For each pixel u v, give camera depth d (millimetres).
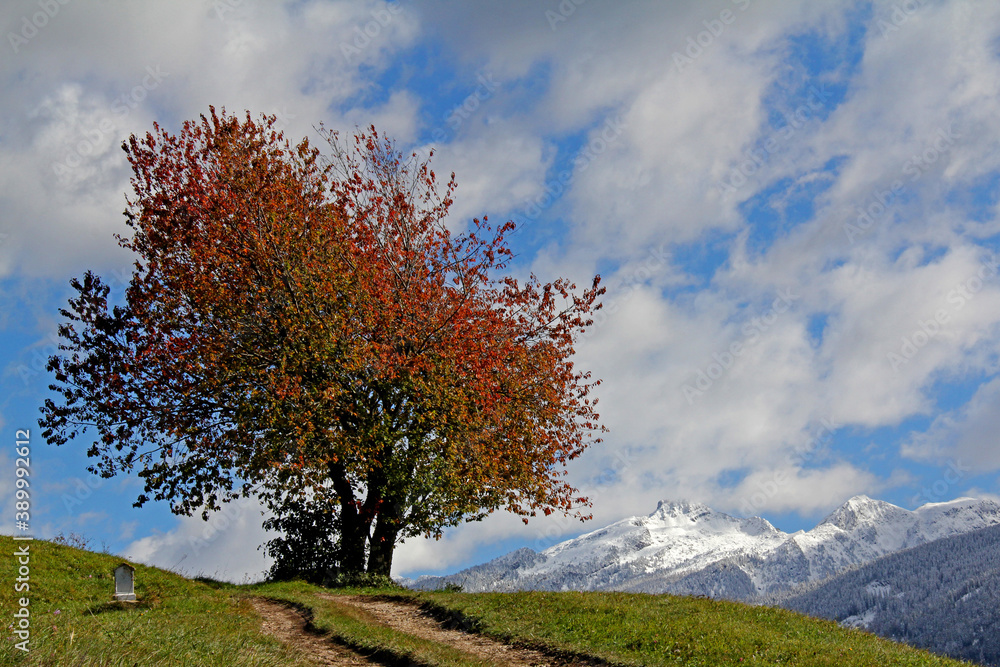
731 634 17188
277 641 17172
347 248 32219
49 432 30375
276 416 28922
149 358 30250
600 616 19391
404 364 30516
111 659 11594
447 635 19953
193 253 30703
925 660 16328
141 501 30359
